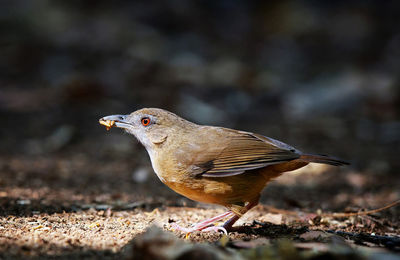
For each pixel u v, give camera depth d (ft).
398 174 37.81
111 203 27.84
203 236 20.92
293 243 17.99
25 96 56.44
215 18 84.74
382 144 46.39
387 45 77.77
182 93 58.18
